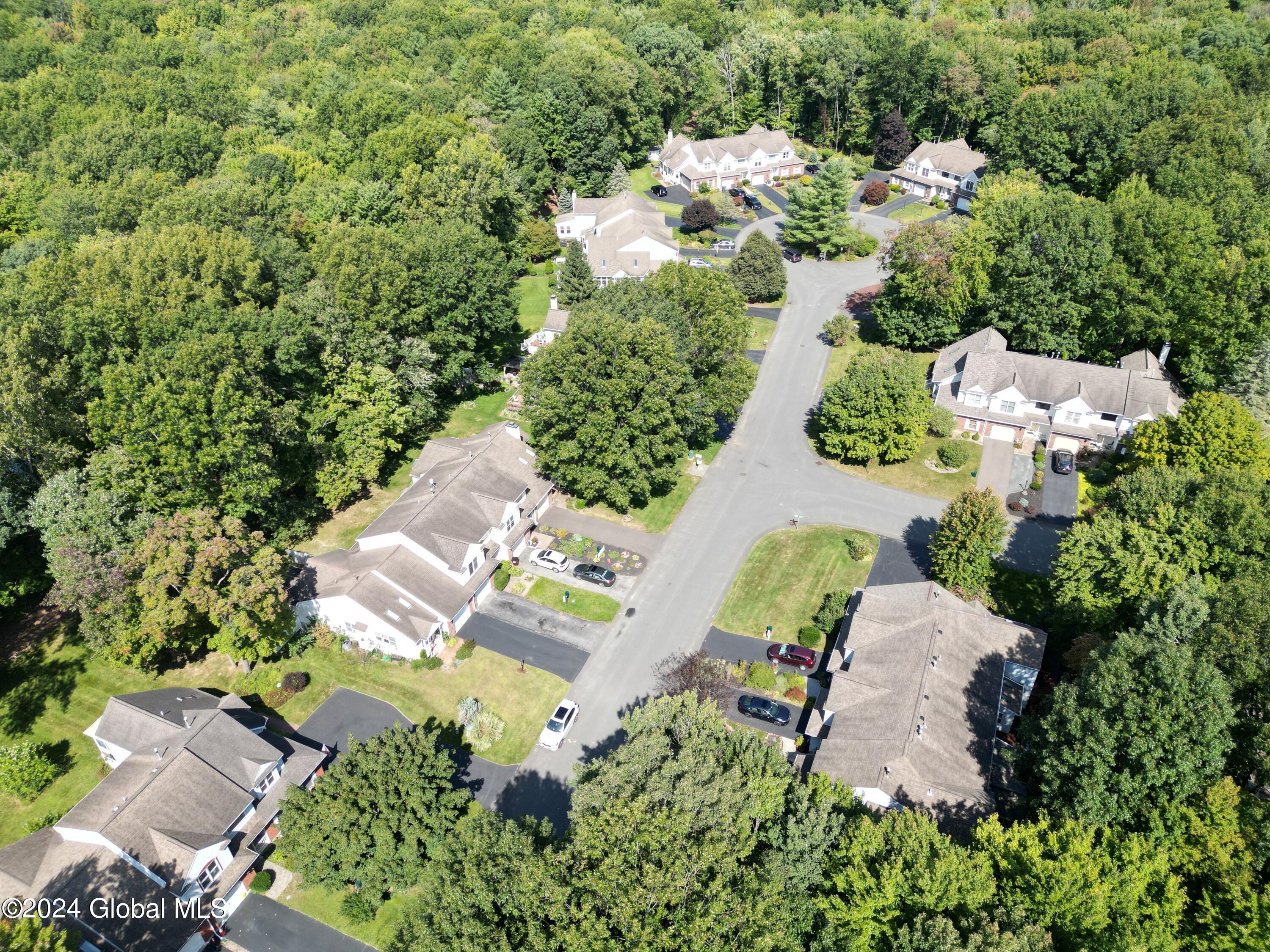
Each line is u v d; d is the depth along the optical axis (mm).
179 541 57062
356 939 46750
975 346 92688
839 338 104625
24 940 38031
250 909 48406
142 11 195750
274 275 86625
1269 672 46062
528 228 127812
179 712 54719
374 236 86500
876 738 51375
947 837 40594
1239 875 38906
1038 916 38062
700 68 168750
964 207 137750
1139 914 38750
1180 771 41562
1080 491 79812
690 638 65375
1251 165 112125
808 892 41812
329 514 78125
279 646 61750
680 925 35656
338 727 58312
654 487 81562
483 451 76188
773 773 44156
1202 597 51219
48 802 53750
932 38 160000
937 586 62938
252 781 51188
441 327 88438
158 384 62875
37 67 159625
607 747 57000
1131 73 140625
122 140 117750
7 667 63219
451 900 38062
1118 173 122125
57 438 67125
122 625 57344
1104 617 58031
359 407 80250
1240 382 82375
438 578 66062
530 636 65562
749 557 73312
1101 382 84625
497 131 134750
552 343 74875
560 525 77188
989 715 53812
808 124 169125
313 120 137750
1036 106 127250
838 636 63125
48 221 103875
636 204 130500
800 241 125938
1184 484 61062
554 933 36406
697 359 80562
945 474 83188
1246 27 165250
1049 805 45844
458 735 57906
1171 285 87188
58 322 69625
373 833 45156
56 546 59656
